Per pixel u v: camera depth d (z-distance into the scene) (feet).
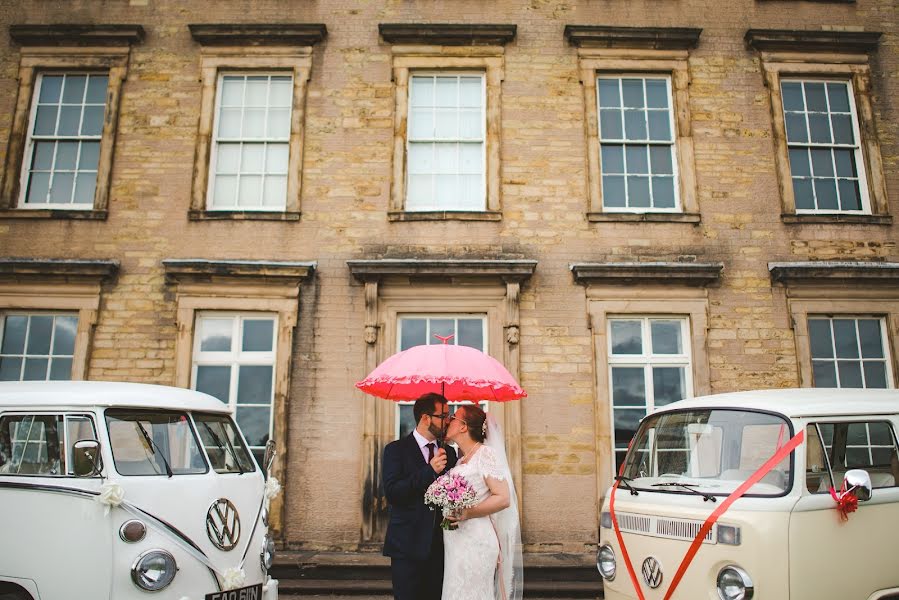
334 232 30.27
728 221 30.68
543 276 29.84
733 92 32.14
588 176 30.94
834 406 14.52
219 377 29.14
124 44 31.99
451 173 31.68
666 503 14.79
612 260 30.12
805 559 12.70
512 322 28.96
